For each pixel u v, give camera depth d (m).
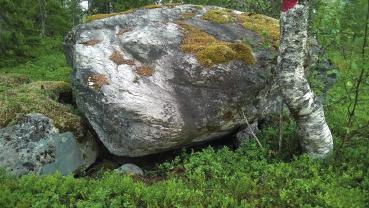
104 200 1.55
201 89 2.07
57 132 2.02
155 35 2.25
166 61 2.13
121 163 2.21
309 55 2.27
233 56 2.13
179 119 2.00
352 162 1.93
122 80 2.05
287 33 1.79
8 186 1.60
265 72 2.19
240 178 1.78
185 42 2.23
